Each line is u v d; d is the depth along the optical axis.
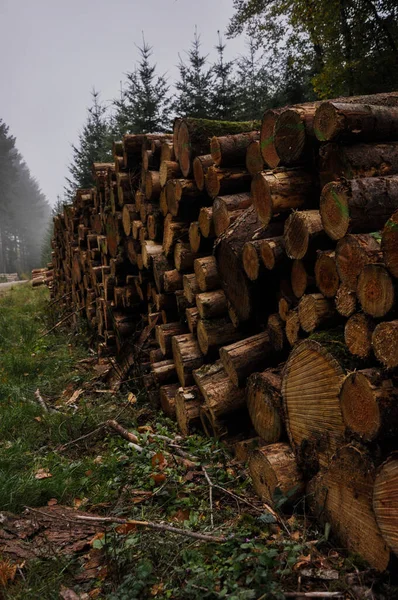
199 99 17.72
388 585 2.02
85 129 23.12
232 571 2.14
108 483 3.07
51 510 2.82
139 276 5.19
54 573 2.24
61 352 6.55
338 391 2.28
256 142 3.37
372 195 2.27
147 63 18.16
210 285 3.70
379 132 2.54
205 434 3.67
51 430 3.94
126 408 4.41
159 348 4.70
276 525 2.50
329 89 14.56
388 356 1.99
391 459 1.98
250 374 3.24
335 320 2.60
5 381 5.24
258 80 20.86
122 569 2.21
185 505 2.79
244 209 3.47
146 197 4.84
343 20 14.17
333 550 2.30
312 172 2.89
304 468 2.62
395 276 1.94
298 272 2.78
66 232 9.04
